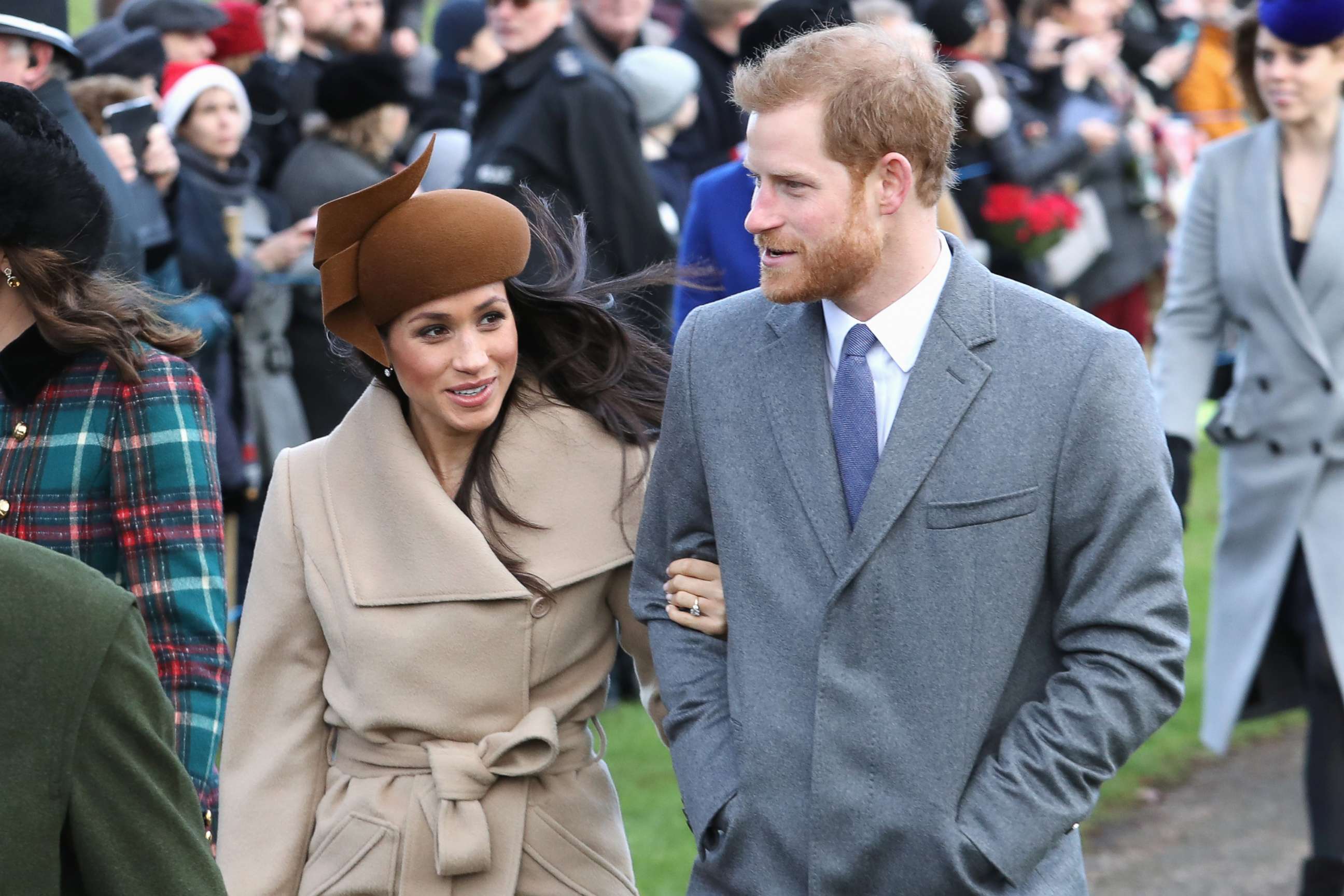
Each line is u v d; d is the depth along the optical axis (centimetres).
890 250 782
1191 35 3256
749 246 1459
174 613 872
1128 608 759
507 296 903
